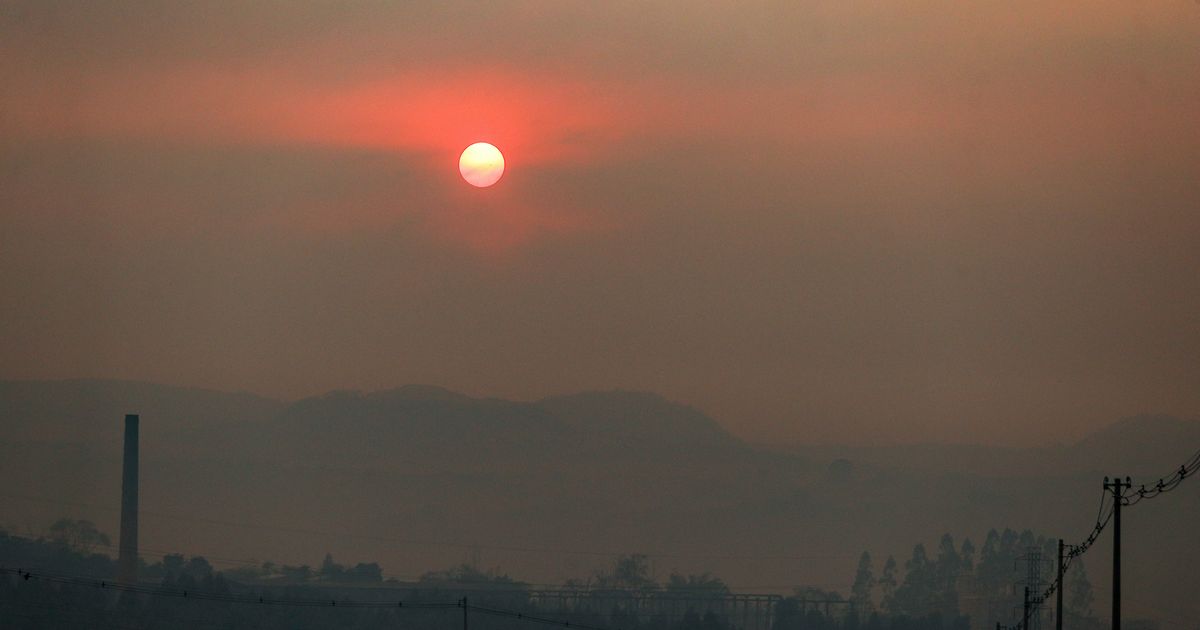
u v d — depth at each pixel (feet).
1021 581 603.26
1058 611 494.18
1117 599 341.82
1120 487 346.54
